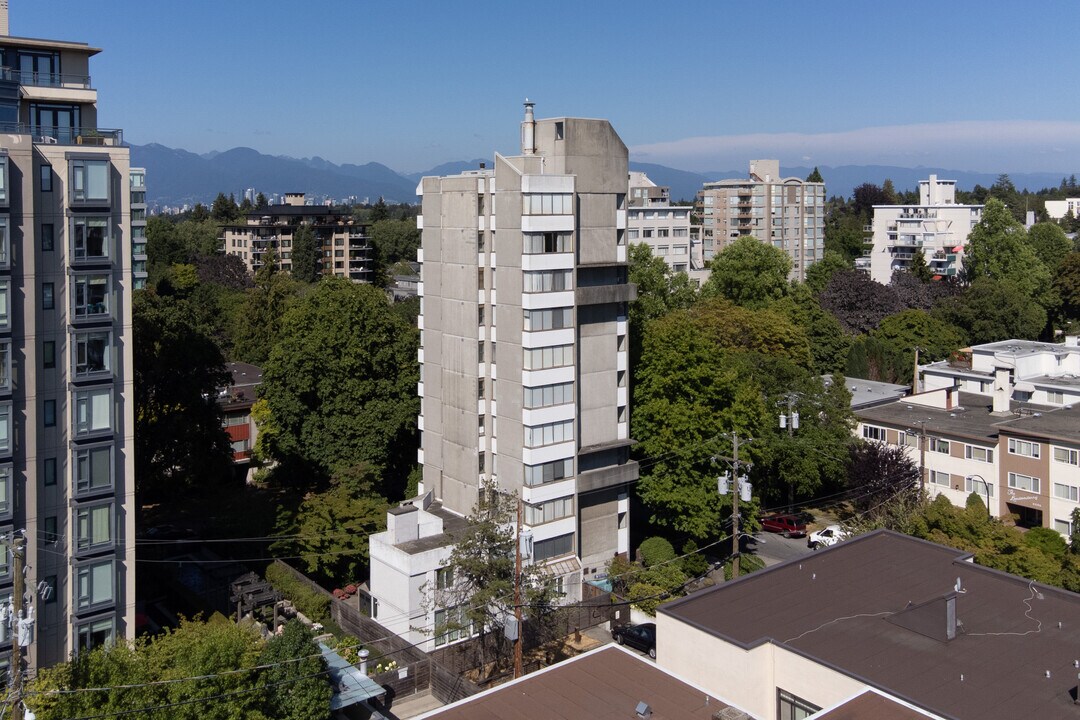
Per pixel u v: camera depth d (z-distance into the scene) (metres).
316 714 43.53
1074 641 37.00
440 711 31.64
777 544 74.12
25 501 47.44
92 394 49.38
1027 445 74.69
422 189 68.62
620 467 65.12
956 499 79.38
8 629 46.16
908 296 148.88
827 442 77.50
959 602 40.78
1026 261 156.12
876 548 47.44
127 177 50.69
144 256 131.62
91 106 56.94
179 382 76.25
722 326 103.06
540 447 61.75
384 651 53.97
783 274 134.62
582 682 33.50
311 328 78.19
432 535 57.88
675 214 165.12
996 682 33.75
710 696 32.44
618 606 60.12
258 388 85.62
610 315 65.94
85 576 49.47
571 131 62.72
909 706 30.88
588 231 64.12
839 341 124.56
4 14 57.28
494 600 50.09
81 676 38.50
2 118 50.06
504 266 62.12
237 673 39.94
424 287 69.50
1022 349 103.62
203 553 67.00
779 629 38.28
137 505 75.12
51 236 48.12
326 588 65.12
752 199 195.12
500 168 61.75
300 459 78.12
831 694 34.44
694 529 67.00
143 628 58.47
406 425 75.81
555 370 61.91
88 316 49.09
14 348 46.75
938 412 87.50
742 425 69.31
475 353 64.50
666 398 69.88
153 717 37.19
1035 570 54.72
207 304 147.25
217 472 79.56
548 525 61.88
